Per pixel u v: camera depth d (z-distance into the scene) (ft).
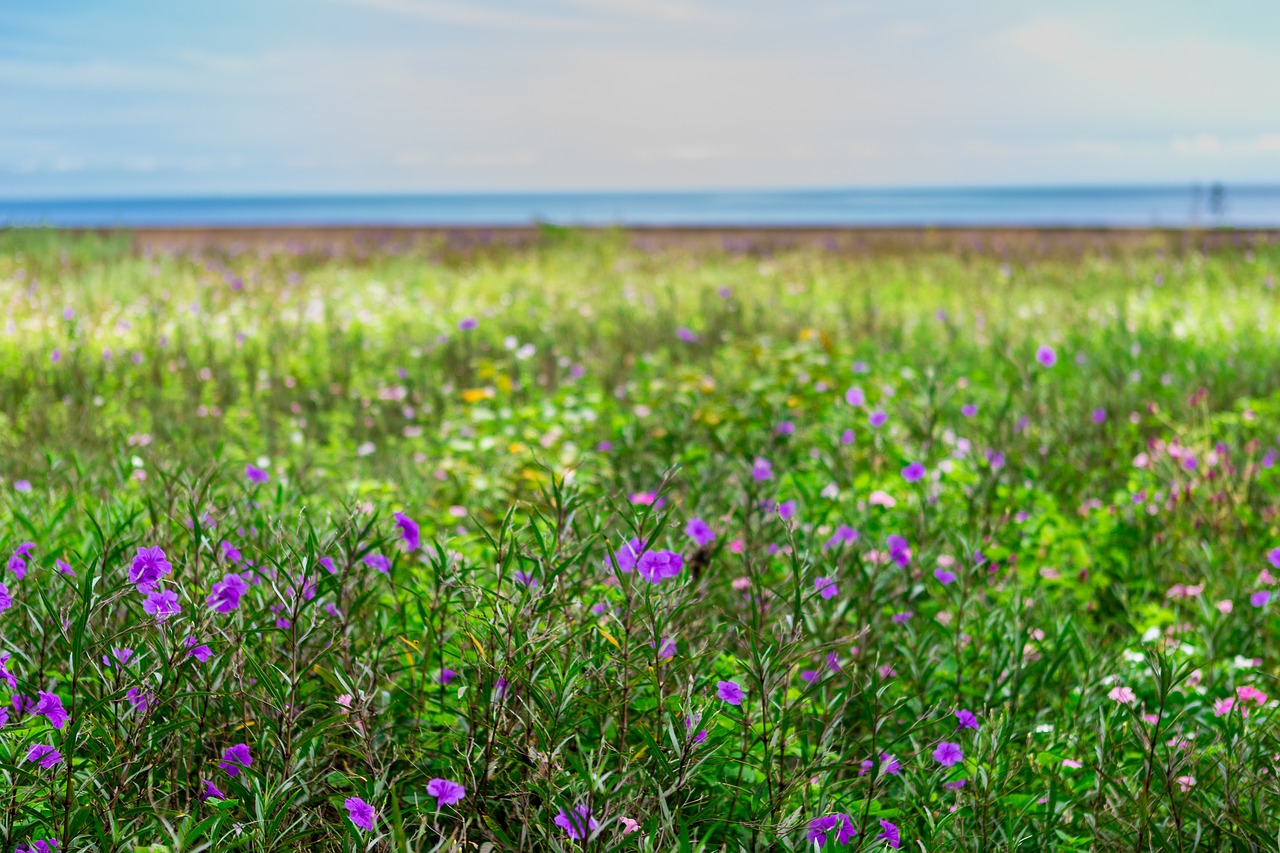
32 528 10.68
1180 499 15.37
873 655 10.68
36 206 588.09
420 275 45.96
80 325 30.71
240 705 8.18
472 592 8.95
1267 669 11.66
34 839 7.12
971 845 8.12
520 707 8.09
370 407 23.95
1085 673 10.61
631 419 18.93
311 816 7.65
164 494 10.87
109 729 7.71
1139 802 8.23
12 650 8.02
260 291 39.75
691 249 61.52
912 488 15.24
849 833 7.72
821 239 69.67
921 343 29.86
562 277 46.37
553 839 6.97
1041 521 14.48
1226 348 27.73
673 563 8.13
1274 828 8.08
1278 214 347.77
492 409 23.67
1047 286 41.37
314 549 8.09
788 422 17.89
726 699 7.93
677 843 6.86
